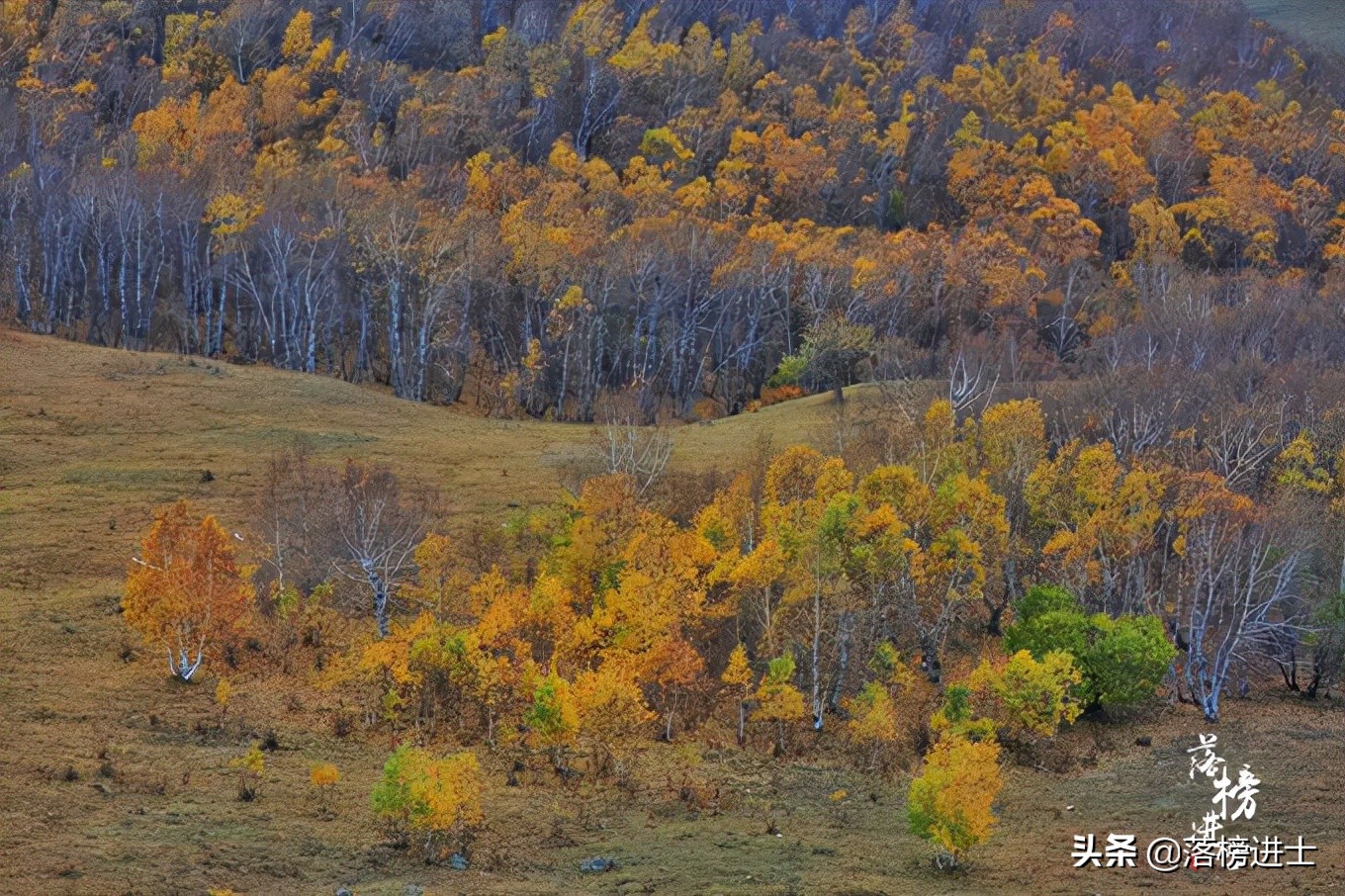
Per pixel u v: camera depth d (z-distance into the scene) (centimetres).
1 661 6181
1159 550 7831
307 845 4831
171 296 13862
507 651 6444
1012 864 5206
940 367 12069
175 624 6169
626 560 7012
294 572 7275
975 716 6531
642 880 4859
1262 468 8538
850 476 7700
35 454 9138
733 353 13800
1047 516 7862
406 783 4862
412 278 13412
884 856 5262
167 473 8925
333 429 10194
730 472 9056
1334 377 10162
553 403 13100
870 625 7025
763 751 6347
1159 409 9062
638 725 6359
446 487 9000
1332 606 7025
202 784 5212
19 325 12838
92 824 4747
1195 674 7069
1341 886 5034
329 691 6309
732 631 7206
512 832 5228
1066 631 6875
